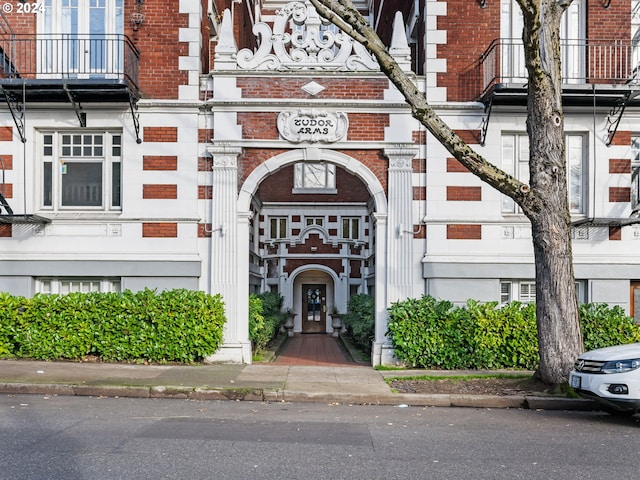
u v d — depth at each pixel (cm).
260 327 1525
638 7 1494
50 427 787
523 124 1445
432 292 1420
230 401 1045
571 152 1483
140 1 1447
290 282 2570
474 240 1434
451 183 1439
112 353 1350
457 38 1456
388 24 2173
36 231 1425
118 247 1423
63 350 1343
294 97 1434
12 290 1419
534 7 988
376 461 664
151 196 1429
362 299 1936
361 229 2614
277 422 861
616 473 632
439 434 799
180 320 1345
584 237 1448
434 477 611
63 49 1465
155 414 898
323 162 1462
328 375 1248
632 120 1451
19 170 1428
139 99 1427
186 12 1450
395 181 1434
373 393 1062
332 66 1437
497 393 1067
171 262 1413
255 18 2578
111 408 938
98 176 1469
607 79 1445
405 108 1434
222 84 1431
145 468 621
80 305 1354
